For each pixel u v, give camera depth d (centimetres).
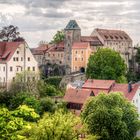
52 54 18925
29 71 11994
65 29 18638
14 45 13275
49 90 12106
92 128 7169
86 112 7694
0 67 12888
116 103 7731
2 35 17338
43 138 4075
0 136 3494
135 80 17862
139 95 10506
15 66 13138
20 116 3781
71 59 18275
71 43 18425
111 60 14575
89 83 11400
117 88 10838
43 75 16525
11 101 9656
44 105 9606
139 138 8362
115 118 7288
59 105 9994
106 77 14175
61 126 4191
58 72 18200
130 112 7750
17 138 3553
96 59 14638
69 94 10681
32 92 11031
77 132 4384
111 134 7269
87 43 17962
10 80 12538
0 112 3647
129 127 7644
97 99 7744
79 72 17412
